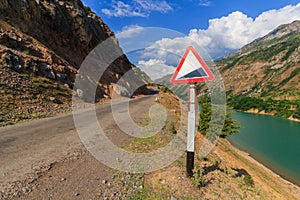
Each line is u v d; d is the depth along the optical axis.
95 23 42.22
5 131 8.35
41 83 16.75
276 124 50.47
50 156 5.59
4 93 12.90
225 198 4.41
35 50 19.84
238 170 12.11
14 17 20.83
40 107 13.71
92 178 4.39
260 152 25.64
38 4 24.59
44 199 3.54
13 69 15.62
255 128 44.34
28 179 4.20
